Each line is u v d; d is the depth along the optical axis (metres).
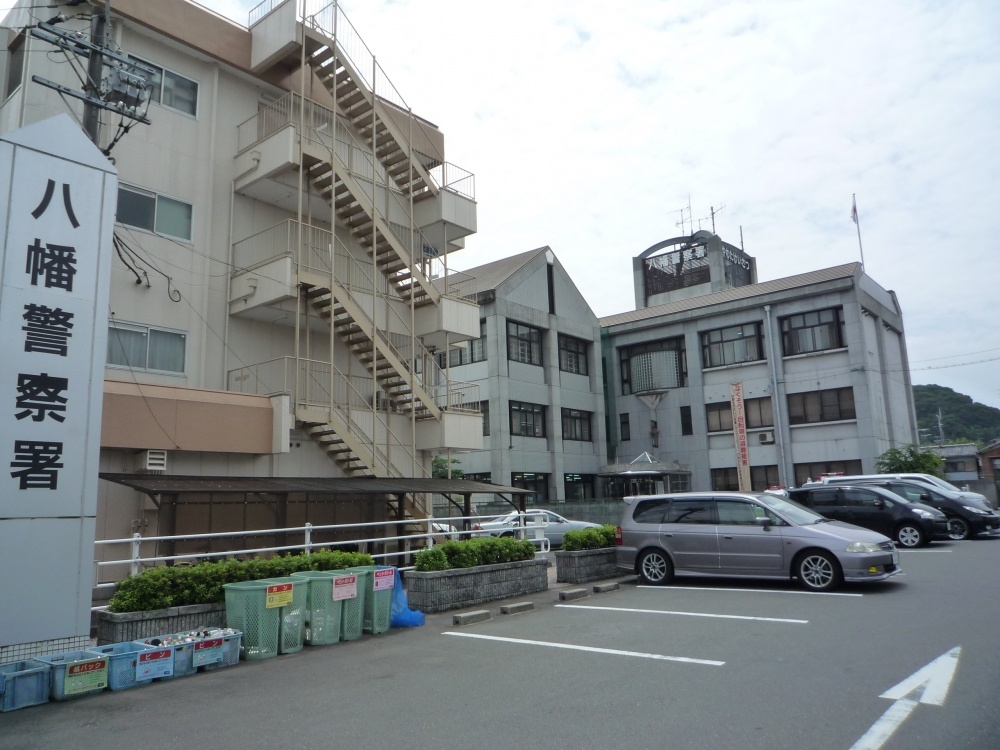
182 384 16.69
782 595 11.80
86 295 8.20
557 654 8.23
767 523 12.74
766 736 5.34
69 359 7.97
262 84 19.28
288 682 7.47
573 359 39.56
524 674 7.38
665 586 13.53
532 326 36.78
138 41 16.97
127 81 13.29
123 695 7.14
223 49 18.31
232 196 18.31
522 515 18.22
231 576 9.61
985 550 17.41
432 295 20.84
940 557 16.33
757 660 7.55
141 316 16.14
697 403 38.91
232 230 18.17
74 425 7.93
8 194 7.76
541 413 36.62
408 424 20.55
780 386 36.12
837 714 5.78
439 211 21.73
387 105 21.78
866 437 33.44
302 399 17.98
